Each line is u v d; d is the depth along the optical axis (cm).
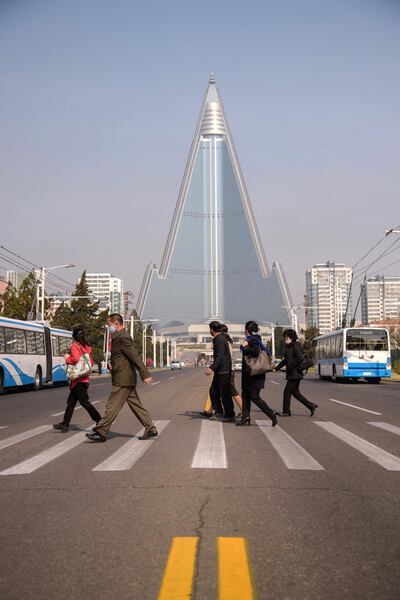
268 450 961
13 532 523
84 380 1208
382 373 3556
